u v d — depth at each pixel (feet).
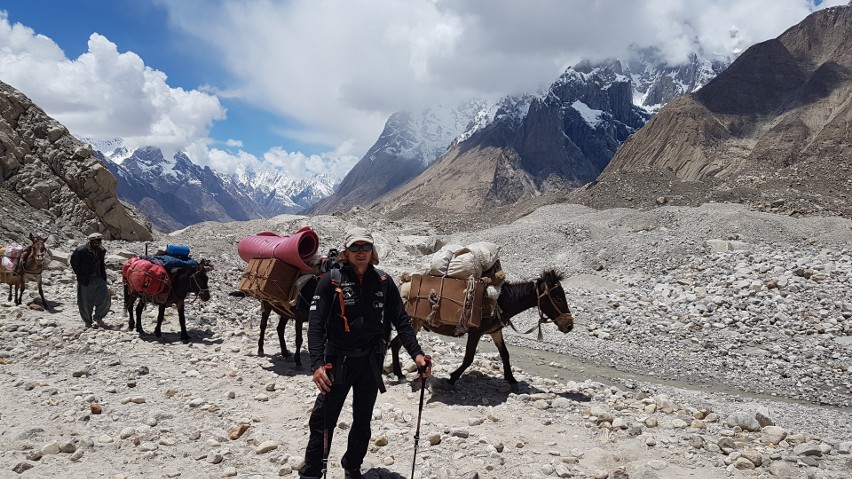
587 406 28.40
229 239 102.22
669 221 125.39
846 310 55.06
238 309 54.90
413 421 24.34
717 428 25.31
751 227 107.34
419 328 31.22
